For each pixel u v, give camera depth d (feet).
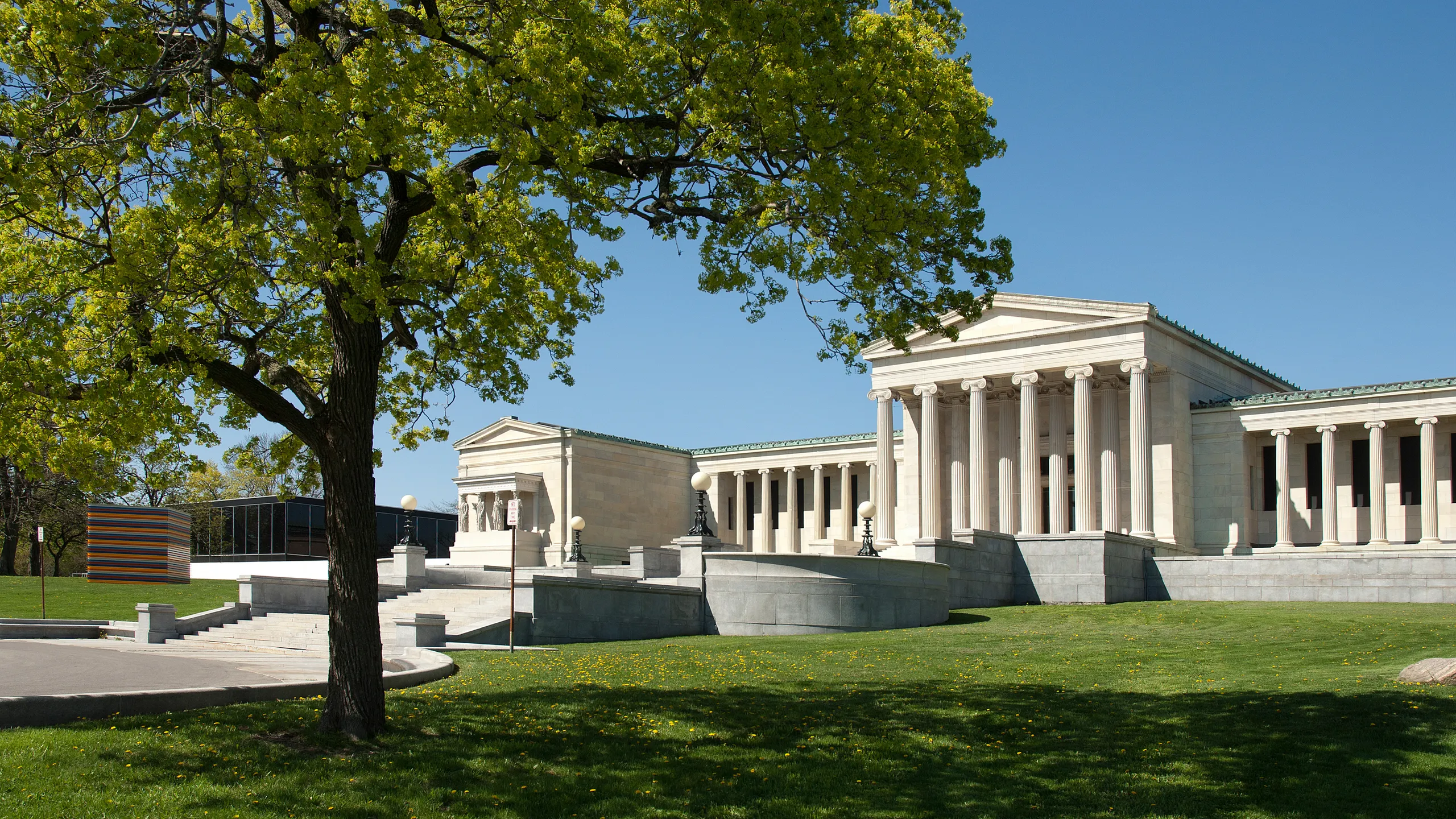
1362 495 198.59
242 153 52.85
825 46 60.54
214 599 163.12
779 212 63.26
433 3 56.24
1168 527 197.16
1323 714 58.23
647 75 62.49
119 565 187.93
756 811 47.29
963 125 66.08
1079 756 53.83
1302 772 49.67
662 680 75.36
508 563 256.11
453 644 103.91
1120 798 48.03
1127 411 210.38
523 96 53.78
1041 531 216.95
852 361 71.46
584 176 62.39
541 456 266.57
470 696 66.69
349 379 54.85
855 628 124.77
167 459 63.31
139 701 58.29
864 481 267.18
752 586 126.41
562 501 260.62
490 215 55.98
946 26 69.15
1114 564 151.74
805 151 61.82
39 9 47.37
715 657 91.76
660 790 49.49
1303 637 101.09
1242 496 200.34
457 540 268.82
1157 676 76.07
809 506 274.16
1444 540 184.34
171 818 43.37
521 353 73.36
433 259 59.98
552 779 50.39
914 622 129.90
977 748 55.77
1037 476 203.92
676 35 61.87
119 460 67.10
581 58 55.57
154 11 54.39
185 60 55.42
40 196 53.78
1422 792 46.65
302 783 47.91
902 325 67.46
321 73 49.29
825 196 58.80
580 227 61.93
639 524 273.75
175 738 52.65
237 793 46.19
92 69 50.78
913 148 60.23
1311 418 195.83
